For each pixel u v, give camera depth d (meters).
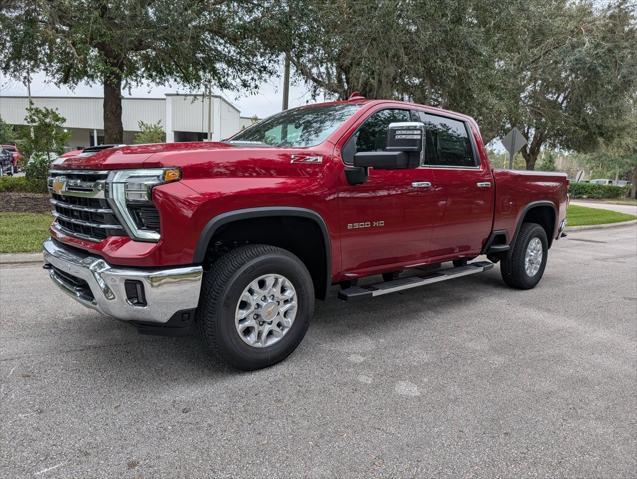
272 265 3.33
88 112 43.22
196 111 41.00
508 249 5.66
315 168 3.53
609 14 19.08
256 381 3.27
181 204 2.87
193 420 2.75
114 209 2.88
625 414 2.98
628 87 19.28
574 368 3.66
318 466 2.37
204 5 10.34
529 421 2.86
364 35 10.99
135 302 2.88
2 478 2.20
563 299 5.72
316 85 13.65
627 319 4.98
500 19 12.13
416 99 13.32
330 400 3.04
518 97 17.67
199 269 2.96
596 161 46.53
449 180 4.64
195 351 3.74
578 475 2.37
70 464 2.32
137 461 2.36
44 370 3.34
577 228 14.46
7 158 29.89
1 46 10.80
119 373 3.33
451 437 2.66
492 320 4.81
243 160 3.17
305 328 3.63
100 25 9.38
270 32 10.72
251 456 2.43
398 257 4.33
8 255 6.75
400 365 3.62
